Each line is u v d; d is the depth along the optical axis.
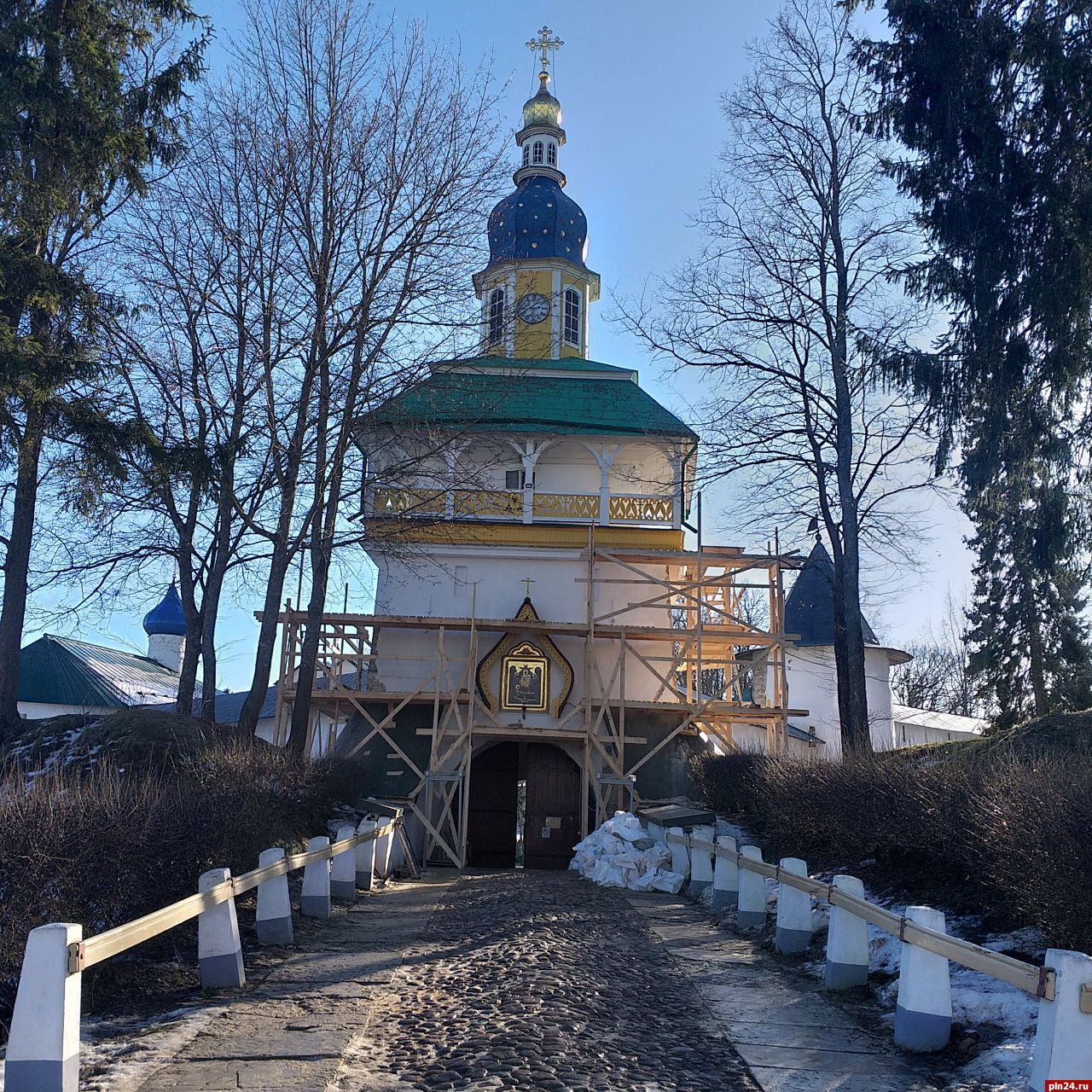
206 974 7.56
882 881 11.05
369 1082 5.46
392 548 22.62
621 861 16.08
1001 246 16.56
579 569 27.61
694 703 24.94
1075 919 6.77
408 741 25.41
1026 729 15.65
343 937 10.13
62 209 17.06
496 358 27.83
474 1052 5.91
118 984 7.43
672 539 27.53
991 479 16.91
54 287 16.16
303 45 19.00
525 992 7.34
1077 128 16.05
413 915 11.90
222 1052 5.96
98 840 7.18
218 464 17.61
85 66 17.11
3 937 6.23
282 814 13.12
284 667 23.83
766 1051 6.30
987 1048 6.11
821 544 23.88
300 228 18.86
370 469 22.06
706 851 13.92
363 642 25.59
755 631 25.33
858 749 16.83
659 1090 5.46
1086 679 34.25
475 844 27.69
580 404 28.86
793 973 8.74
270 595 18.39
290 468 18.44
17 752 16.56
